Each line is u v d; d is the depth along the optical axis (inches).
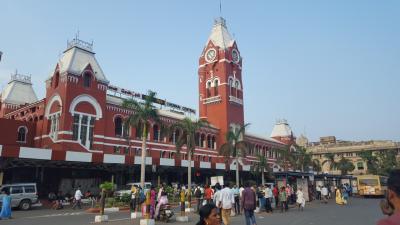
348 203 1585.9
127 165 1674.5
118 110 1971.0
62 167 1621.6
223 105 2751.0
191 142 1700.3
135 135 2034.9
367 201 1760.6
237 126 2792.8
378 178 2213.3
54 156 1347.2
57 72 1845.5
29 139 1904.5
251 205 645.9
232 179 2534.5
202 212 211.5
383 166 3838.6
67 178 1652.3
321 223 791.7
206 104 2851.9
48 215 1018.1
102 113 1862.7
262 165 2342.5
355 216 961.5
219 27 3009.4
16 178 1562.5
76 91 1764.3
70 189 1651.1
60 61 1855.3
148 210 772.6
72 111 1731.1
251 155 2970.0
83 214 1056.2
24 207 1199.6
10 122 1845.5
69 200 1459.2
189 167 1669.5
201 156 2502.5
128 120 1478.8
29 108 2059.5
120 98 2123.5
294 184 1753.2
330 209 1222.3
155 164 1705.2
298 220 855.7
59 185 1615.4
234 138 2103.8
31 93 2544.3
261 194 1111.0
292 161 2930.6
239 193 1010.7
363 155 4079.7
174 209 1253.7
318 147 4928.6
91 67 1849.2
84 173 1724.9
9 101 2391.7
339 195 1509.6
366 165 4303.6
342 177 2699.3
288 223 790.5
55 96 1806.1
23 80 2541.8
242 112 2908.5
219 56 2859.3
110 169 1716.3
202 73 2920.8
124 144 1961.1
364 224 772.6
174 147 2288.4
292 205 1411.2
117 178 1850.4
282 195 1135.0
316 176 2231.8
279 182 1557.6
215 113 2783.0
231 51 2915.8
